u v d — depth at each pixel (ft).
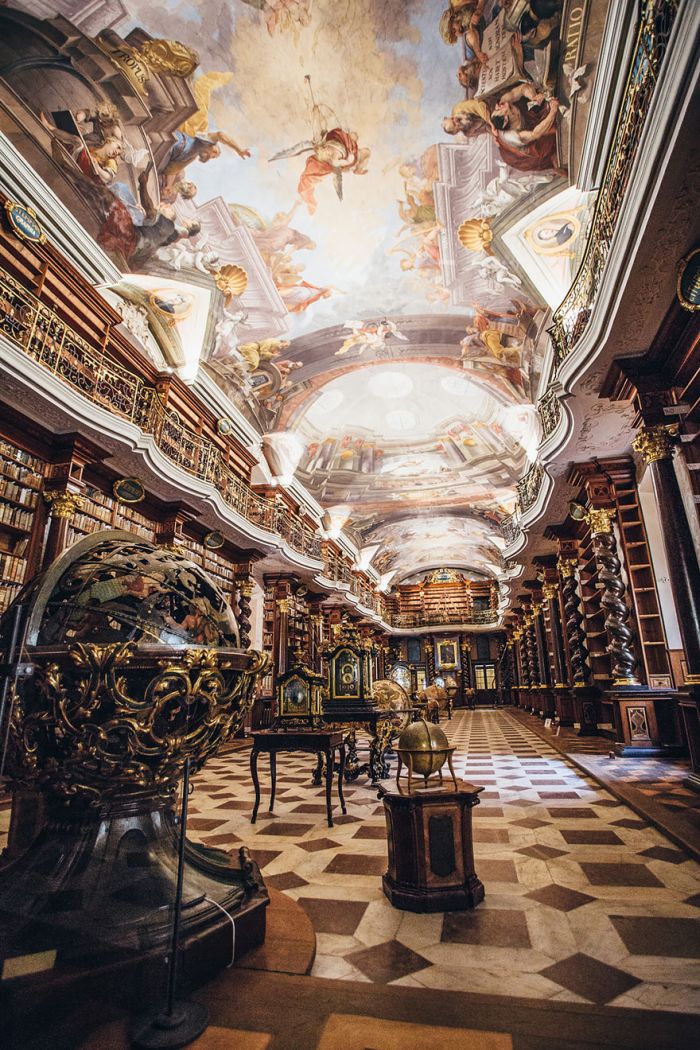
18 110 20.49
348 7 21.24
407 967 6.81
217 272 31.86
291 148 26.66
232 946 6.61
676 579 19.06
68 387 22.54
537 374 39.63
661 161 13.16
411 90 24.21
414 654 128.77
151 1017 5.27
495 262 31.71
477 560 117.80
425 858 9.02
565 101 21.34
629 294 17.51
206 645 7.18
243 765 28.89
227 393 41.45
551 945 7.43
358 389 52.75
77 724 5.81
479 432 56.95
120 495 28.27
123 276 28.40
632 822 14.07
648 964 6.81
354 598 77.92
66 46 19.65
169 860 6.84
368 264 34.09
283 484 52.85
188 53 21.80
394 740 31.09
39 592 6.46
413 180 28.37
